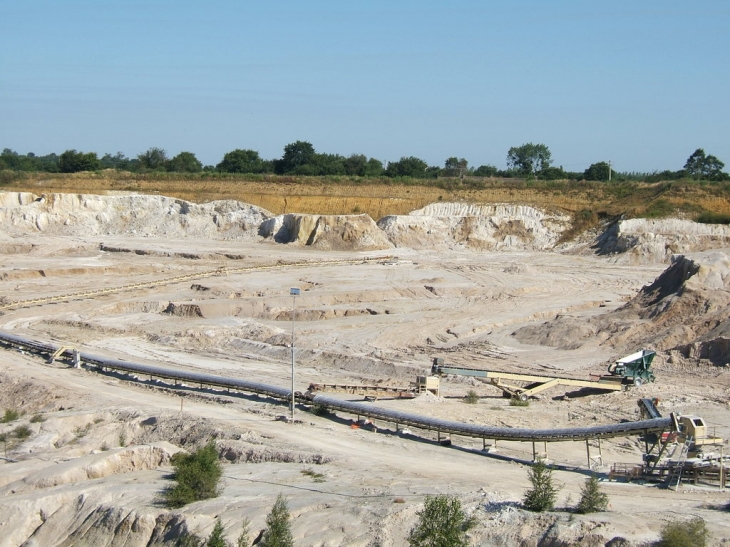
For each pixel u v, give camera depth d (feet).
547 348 171.83
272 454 105.50
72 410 135.13
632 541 69.26
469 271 270.05
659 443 93.30
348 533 78.07
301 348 176.24
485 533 75.31
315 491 89.35
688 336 157.48
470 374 139.23
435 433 116.67
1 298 228.43
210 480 90.07
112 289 236.43
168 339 187.32
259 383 140.87
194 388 147.33
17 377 156.25
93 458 104.73
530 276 259.80
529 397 138.51
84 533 88.07
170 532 83.66
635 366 139.64
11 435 124.88
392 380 152.25
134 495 91.71
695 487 86.94
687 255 186.60
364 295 225.76
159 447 108.06
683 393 132.67
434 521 73.92
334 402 125.90
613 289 242.17
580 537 71.41
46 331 197.36
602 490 86.38
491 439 107.04
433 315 206.80
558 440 99.55
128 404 136.15
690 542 67.00
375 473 96.07
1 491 99.66
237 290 230.89
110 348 180.24
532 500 79.77
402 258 300.61
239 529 80.59
